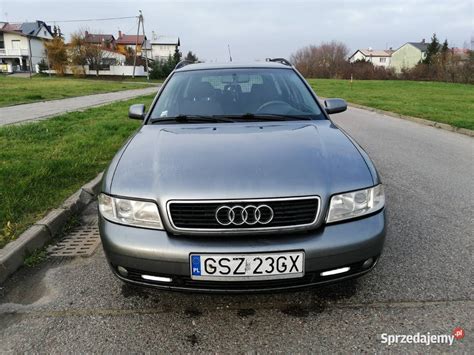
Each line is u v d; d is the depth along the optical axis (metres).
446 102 16.22
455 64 43.47
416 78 45.56
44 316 2.32
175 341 2.09
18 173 4.55
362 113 13.09
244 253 1.96
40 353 2.02
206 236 2.03
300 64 61.25
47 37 69.06
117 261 2.12
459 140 7.84
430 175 5.13
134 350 2.03
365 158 2.41
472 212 3.81
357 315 2.27
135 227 2.11
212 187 2.04
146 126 3.05
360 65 52.88
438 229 3.41
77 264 2.94
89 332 2.17
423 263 2.82
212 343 2.07
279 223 2.02
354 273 2.14
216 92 3.36
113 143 6.49
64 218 3.61
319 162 2.23
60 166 4.95
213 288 2.04
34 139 6.76
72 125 8.51
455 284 2.55
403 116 11.51
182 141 2.58
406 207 3.95
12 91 20.45
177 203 2.03
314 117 3.12
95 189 4.41
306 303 2.39
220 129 2.82
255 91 3.36
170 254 2.00
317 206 2.05
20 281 2.72
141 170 2.25
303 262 2.00
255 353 2.00
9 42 62.91
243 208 1.99
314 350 2.00
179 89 3.45
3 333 2.18
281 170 2.13
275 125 2.90
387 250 3.03
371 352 1.98
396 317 2.24
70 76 55.69
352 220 2.12
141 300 2.46
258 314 2.30
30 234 3.13
